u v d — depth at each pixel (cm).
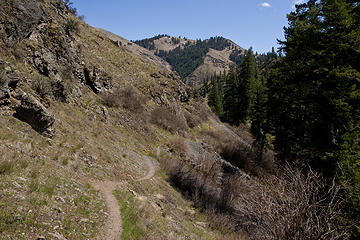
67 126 1320
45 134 1023
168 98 3944
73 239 498
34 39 1634
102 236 584
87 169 1028
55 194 642
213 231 1122
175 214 1112
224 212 1361
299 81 1478
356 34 1048
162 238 752
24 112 952
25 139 855
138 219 784
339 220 591
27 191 564
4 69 1021
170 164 1872
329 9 1160
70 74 1914
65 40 2089
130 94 2916
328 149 1067
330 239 490
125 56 4616
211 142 3462
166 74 4928
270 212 562
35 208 517
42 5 1920
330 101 1064
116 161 1373
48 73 1598
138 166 1586
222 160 2783
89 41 3831
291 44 1497
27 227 442
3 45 1301
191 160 2414
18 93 1064
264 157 2897
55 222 516
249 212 750
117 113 2370
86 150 1199
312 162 1152
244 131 4694
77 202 681
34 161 761
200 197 1548
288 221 511
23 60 1413
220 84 11244
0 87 925
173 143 2647
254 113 3819
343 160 982
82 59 2473
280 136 2064
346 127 1041
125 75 3628
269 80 2453
